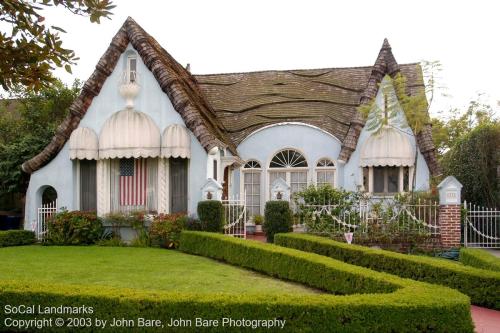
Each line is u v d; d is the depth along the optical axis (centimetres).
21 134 3750
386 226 2519
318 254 1931
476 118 4800
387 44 3181
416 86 3284
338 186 3109
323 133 3162
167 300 1118
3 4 934
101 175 2748
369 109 2914
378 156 2991
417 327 1077
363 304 1080
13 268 1903
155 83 2719
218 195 2586
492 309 1479
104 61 2748
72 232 2655
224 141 2962
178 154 2614
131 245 2595
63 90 3797
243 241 2075
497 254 2411
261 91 3553
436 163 2959
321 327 1076
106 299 1142
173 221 2522
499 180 2892
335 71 3638
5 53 979
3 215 3612
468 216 2627
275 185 2612
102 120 2759
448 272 1569
